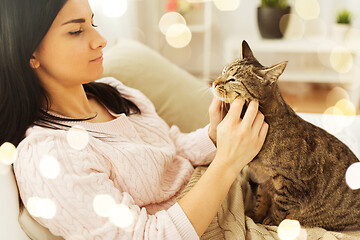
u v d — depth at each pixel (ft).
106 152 2.55
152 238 2.22
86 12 2.44
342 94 10.40
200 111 4.70
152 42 12.35
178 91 4.77
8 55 2.27
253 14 11.59
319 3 10.87
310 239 2.70
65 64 2.46
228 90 2.99
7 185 2.27
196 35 12.16
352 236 2.73
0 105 2.39
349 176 2.97
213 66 12.46
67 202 2.15
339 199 3.01
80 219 2.18
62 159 2.25
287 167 2.99
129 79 4.58
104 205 2.23
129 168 2.63
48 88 2.66
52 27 2.32
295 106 9.68
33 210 2.19
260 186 3.37
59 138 2.35
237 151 2.45
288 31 10.69
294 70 10.84
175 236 2.25
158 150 3.00
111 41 8.82
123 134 2.96
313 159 2.98
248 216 3.23
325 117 4.48
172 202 2.99
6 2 2.14
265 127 2.65
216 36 12.07
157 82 4.74
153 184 2.78
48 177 2.14
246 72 2.91
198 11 11.95
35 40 2.26
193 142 3.56
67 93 2.77
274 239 2.65
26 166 2.19
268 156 3.01
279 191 3.11
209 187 2.41
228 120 2.53
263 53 11.72
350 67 10.09
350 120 4.35
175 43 12.05
